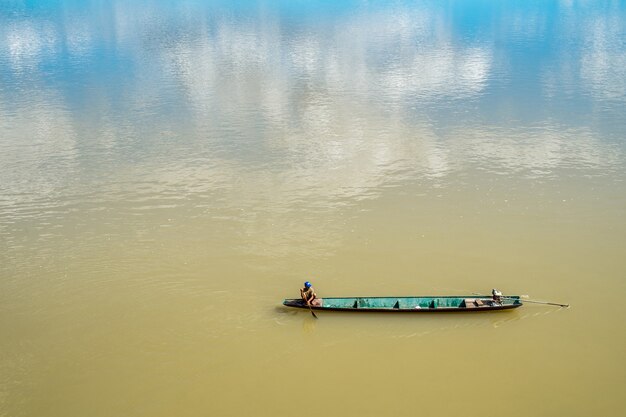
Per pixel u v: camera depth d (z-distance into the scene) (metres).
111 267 26.22
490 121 41.97
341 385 20.05
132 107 45.88
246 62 59.09
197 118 43.47
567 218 29.64
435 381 20.14
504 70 54.78
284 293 24.64
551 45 65.19
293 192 32.62
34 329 22.61
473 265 26.19
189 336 22.33
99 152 37.62
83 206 31.23
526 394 19.53
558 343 21.72
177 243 28.02
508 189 32.56
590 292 24.34
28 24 81.25
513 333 22.22
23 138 39.72
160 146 38.59
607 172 34.06
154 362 21.12
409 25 79.12
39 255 27.06
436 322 22.84
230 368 20.84
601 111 43.47
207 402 19.44
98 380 20.36
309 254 27.16
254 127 41.69
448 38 70.00
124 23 82.75
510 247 27.41
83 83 52.19
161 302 24.14
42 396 19.72
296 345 21.88
